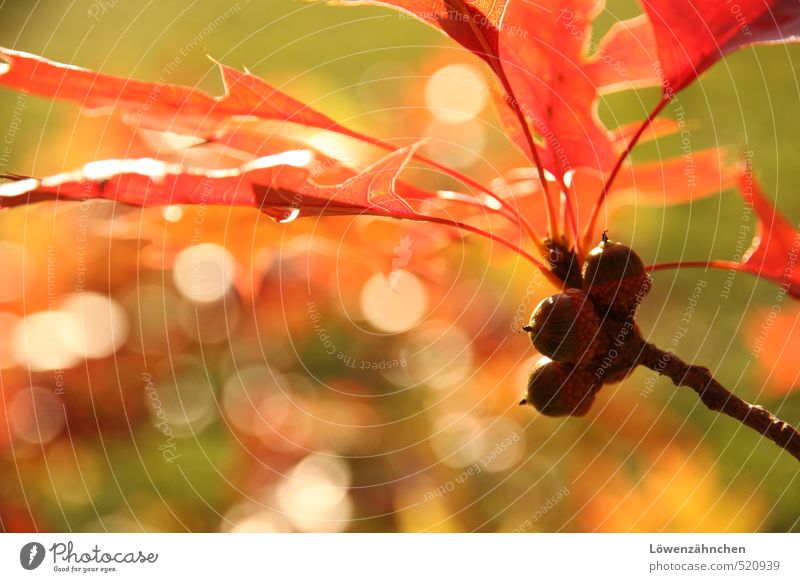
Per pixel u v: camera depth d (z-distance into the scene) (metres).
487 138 0.75
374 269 0.61
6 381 0.64
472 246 0.61
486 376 0.70
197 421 0.68
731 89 0.87
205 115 0.51
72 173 0.48
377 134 0.77
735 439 0.67
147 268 0.65
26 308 0.65
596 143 0.51
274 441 0.69
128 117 0.51
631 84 0.52
